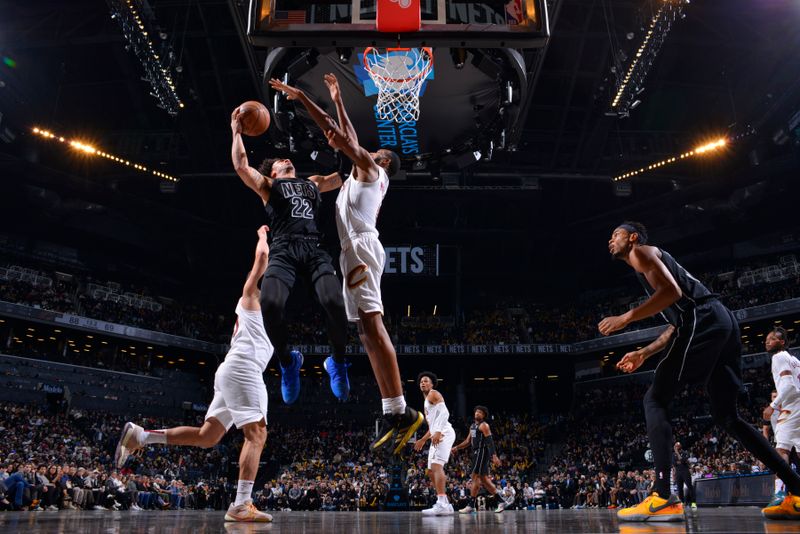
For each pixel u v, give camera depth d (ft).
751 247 129.59
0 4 87.51
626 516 12.96
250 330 15.80
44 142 110.42
